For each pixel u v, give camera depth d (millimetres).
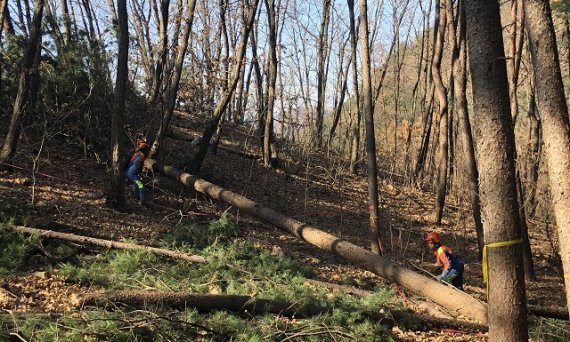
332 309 5906
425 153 19859
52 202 8961
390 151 23078
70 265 6270
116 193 9445
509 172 4273
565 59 16016
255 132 20234
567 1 10008
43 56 11789
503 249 4242
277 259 7645
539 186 12492
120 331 4648
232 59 14094
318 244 8664
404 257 10328
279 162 16750
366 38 9227
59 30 12352
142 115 13352
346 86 21422
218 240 8188
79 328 4625
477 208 10867
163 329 4855
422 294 7141
